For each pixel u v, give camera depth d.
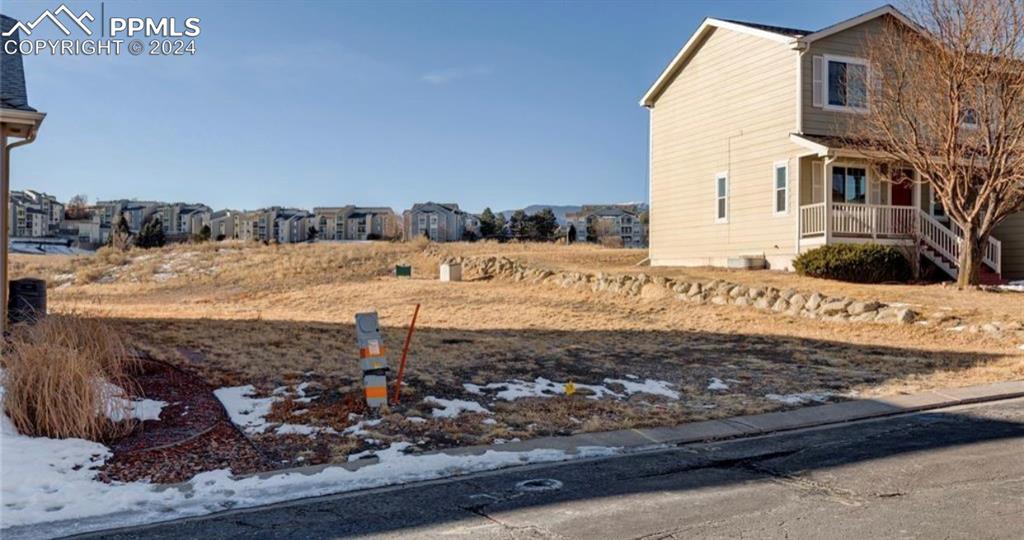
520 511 5.75
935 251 21.38
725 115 24.44
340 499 6.19
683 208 26.39
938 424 8.80
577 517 5.56
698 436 8.34
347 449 7.53
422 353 12.23
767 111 22.64
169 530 5.45
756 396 10.30
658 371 11.66
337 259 31.06
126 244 42.03
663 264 27.27
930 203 23.59
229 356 11.05
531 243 41.84
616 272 22.52
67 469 6.62
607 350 13.22
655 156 27.77
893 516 5.42
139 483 6.46
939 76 18.44
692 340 14.46
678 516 5.54
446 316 17.70
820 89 21.69
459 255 30.98
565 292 21.77
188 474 6.74
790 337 14.70
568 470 7.03
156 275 30.17
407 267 27.47
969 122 20.77
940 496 5.90
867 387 10.88
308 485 6.50
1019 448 7.50
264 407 8.66
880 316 15.75
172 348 11.35
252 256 32.59
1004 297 16.98
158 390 9.11
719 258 24.72
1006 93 17.52
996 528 5.10
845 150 20.06
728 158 24.30
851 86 21.91
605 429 8.58
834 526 5.22
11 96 11.15
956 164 18.27
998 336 14.11
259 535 5.30
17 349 8.07
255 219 101.31
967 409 9.71
